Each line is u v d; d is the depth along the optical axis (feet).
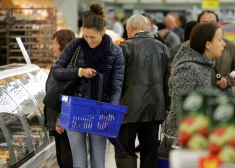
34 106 22.66
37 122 22.66
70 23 52.70
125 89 21.86
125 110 17.33
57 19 39.34
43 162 22.22
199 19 27.94
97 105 16.98
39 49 34.88
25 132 21.01
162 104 21.91
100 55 18.12
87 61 18.16
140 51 21.77
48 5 41.47
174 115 17.66
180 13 88.63
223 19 84.99
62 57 18.45
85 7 58.65
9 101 20.47
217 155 9.30
